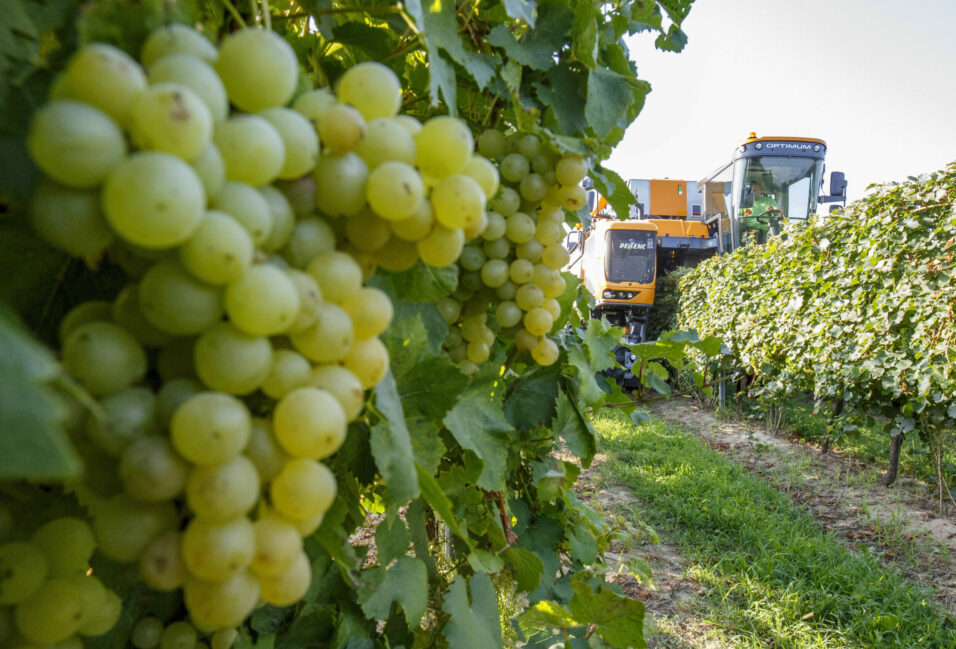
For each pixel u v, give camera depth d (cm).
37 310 71
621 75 145
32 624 62
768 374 856
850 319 681
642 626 191
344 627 116
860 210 707
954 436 781
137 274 60
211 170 55
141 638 84
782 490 611
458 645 136
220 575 57
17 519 69
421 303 118
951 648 338
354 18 141
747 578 408
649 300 1174
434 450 102
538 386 179
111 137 48
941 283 578
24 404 38
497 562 168
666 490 575
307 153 64
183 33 59
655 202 1508
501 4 137
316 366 70
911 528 518
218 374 57
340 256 70
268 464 62
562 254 142
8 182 59
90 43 59
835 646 347
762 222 1195
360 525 120
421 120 146
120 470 56
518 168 129
